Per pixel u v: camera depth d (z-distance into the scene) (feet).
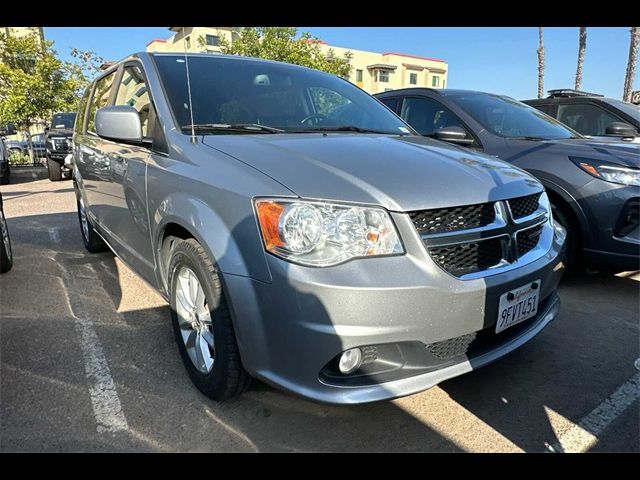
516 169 8.38
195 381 7.82
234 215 6.32
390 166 6.82
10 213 23.95
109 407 7.43
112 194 10.64
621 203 11.16
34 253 15.94
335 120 10.07
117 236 10.89
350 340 5.71
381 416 7.36
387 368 6.26
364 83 156.35
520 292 6.91
